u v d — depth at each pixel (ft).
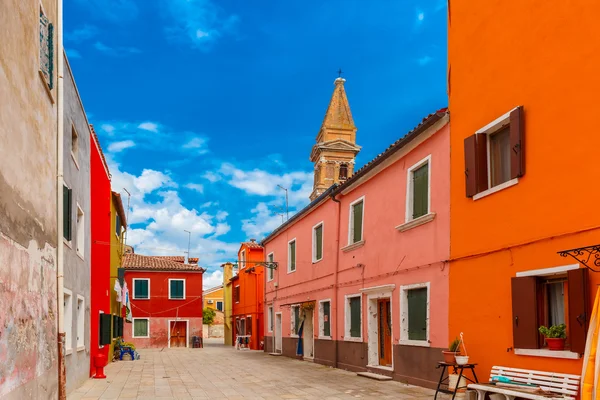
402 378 43.16
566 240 26.05
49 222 29.78
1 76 20.74
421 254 41.11
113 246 78.69
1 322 20.02
